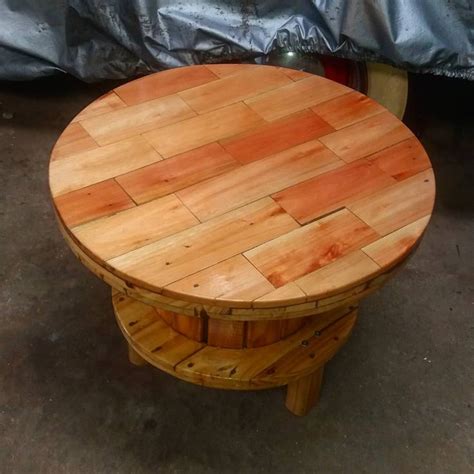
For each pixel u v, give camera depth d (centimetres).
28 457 159
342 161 148
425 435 166
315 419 169
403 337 189
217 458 160
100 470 157
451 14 210
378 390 176
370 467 159
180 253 125
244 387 145
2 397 171
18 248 212
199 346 150
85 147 150
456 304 199
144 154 148
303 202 137
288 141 154
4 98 276
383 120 161
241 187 140
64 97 278
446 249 216
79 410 169
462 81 280
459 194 237
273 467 158
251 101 167
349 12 213
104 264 123
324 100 168
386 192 140
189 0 226
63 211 133
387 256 125
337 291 120
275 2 225
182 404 171
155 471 157
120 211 133
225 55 238
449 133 262
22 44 250
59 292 199
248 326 144
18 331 188
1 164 244
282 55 245
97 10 233
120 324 157
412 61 220
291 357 148
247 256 125
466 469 159
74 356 182
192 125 158
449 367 182
